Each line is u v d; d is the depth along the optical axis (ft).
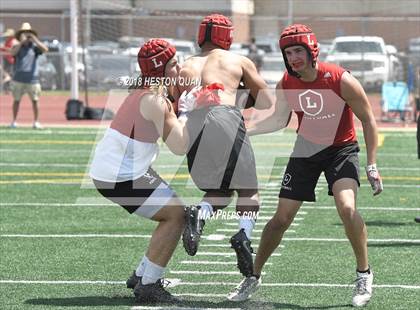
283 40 44.14
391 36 268.00
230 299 46.98
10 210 75.36
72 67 161.58
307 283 50.96
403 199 81.25
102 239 63.72
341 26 267.80
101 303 46.50
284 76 45.78
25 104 196.44
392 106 153.58
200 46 49.39
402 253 58.90
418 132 70.08
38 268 54.80
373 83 191.42
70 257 57.93
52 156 111.24
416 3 267.39
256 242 63.36
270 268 54.70
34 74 140.87
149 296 46.50
